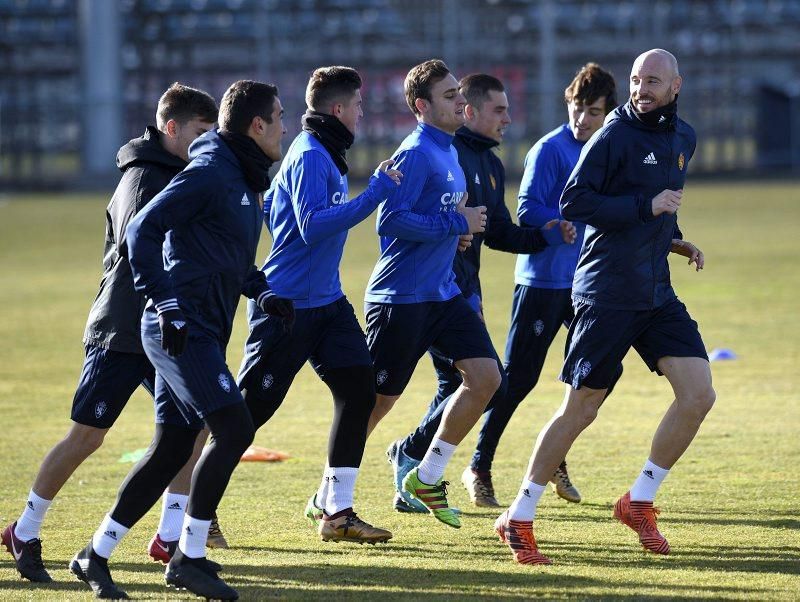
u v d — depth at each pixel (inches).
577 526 829.2
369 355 802.2
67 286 2471.7
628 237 738.2
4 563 757.3
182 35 7190.0
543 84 6879.9
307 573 713.6
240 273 680.4
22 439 1136.2
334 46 7165.4
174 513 739.4
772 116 7244.1
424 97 841.5
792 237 3265.3
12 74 7313.0
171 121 724.0
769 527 803.4
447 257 844.6
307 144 779.4
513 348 945.5
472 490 902.4
